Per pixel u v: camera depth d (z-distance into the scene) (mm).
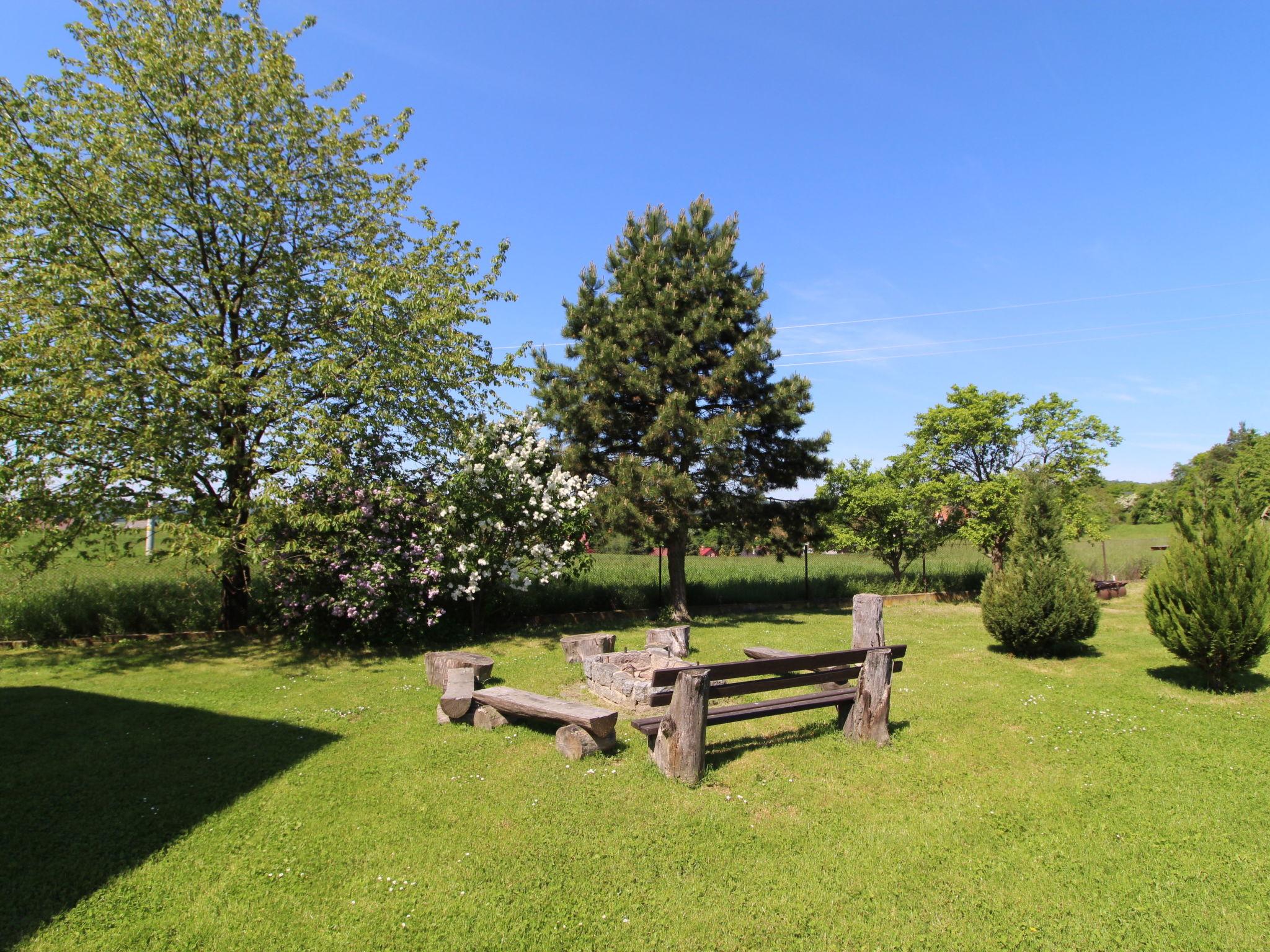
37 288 8258
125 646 9453
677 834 4195
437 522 9938
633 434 13156
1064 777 5180
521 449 11062
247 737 5867
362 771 5133
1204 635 7652
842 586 17625
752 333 12680
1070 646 10297
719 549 25078
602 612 13367
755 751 5590
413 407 9586
